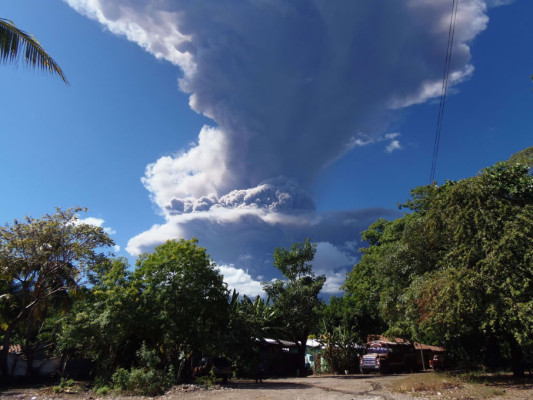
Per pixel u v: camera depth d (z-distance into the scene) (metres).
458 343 26.22
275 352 36.44
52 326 28.14
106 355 21.88
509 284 13.81
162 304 22.70
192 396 16.19
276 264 34.25
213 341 23.00
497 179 16.94
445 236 18.48
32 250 21.58
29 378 23.36
